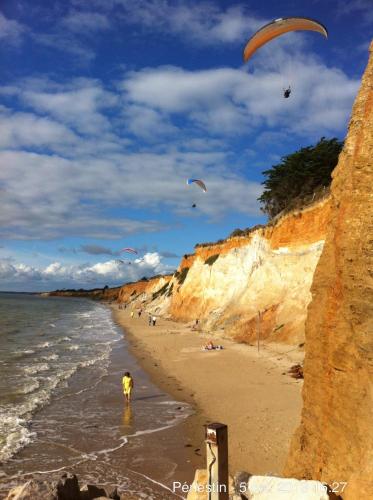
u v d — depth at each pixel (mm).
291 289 34188
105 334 51969
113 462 12875
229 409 17594
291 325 30828
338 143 50281
